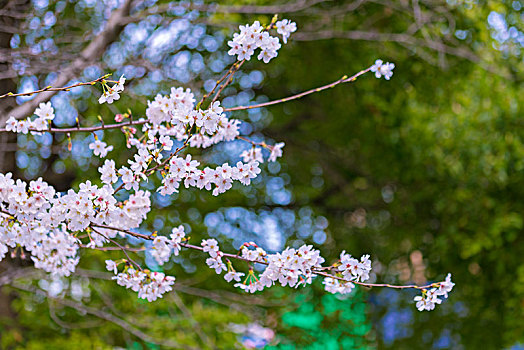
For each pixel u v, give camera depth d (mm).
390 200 6680
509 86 5074
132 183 1788
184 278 5645
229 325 5191
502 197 5586
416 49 5035
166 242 1959
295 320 6074
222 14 4602
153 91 4977
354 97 5926
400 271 6777
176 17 4551
